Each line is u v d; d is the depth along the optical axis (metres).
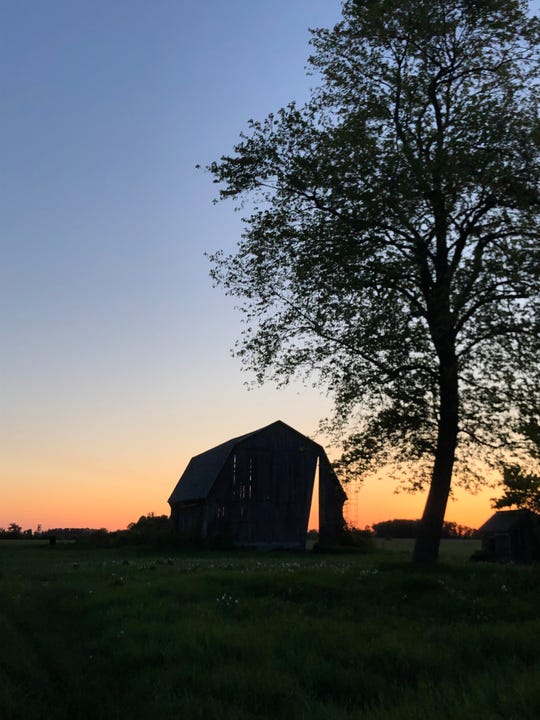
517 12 20.97
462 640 11.53
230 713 7.94
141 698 8.77
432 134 21.44
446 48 22.02
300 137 21.95
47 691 8.87
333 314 21.59
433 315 21.42
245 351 22.78
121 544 59.12
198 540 57.47
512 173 20.08
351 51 22.55
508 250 20.94
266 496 59.69
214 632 11.76
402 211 20.55
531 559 47.09
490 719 7.27
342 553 54.59
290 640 11.26
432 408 22.12
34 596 18.20
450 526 107.06
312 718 7.76
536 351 20.62
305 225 21.83
